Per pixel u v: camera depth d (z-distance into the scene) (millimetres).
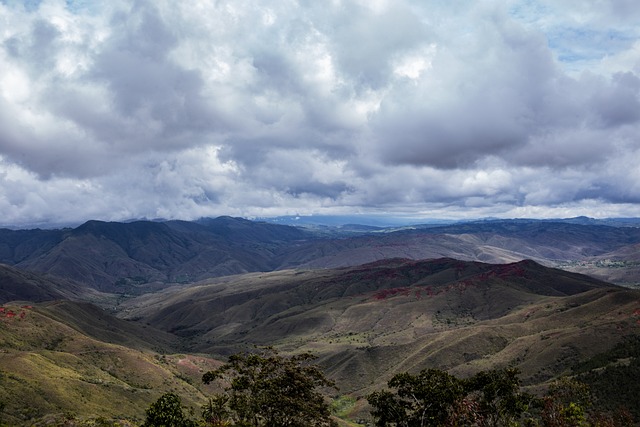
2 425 101500
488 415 69250
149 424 75688
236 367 77250
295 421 69125
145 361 189750
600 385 117000
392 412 68812
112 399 140750
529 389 129750
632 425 93812
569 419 72688
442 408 65875
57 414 108062
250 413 71000
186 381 190125
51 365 151875
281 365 76812
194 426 77250
